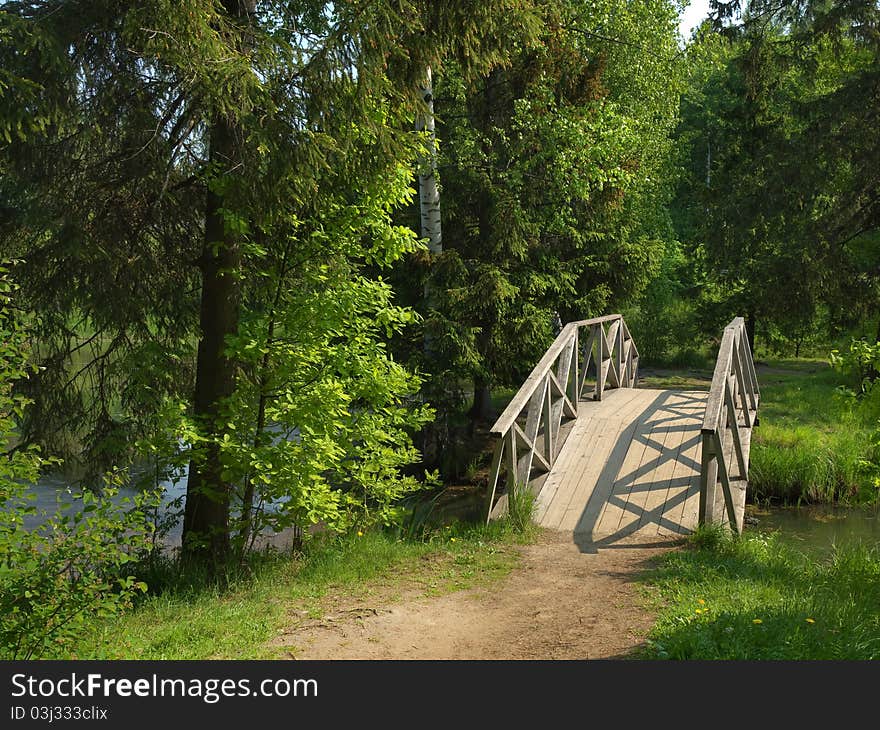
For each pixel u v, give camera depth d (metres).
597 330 13.30
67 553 4.12
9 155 7.05
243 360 8.08
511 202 13.70
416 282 13.63
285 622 5.66
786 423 15.94
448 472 14.01
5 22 6.12
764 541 8.11
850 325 20.98
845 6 18.05
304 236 7.95
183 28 5.98
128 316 8.00
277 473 7.30
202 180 7.71
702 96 34.59
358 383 8.09
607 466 10.02
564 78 14.58
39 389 8.23
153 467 9.46
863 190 18.67
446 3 7.23
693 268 29.69
